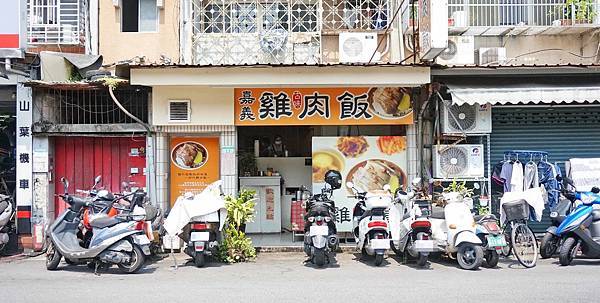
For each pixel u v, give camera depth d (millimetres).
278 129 13641
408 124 11547
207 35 11820
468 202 10289
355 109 11453
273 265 9539
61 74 11188
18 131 11273
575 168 11125
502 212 9578
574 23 11641
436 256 10234
